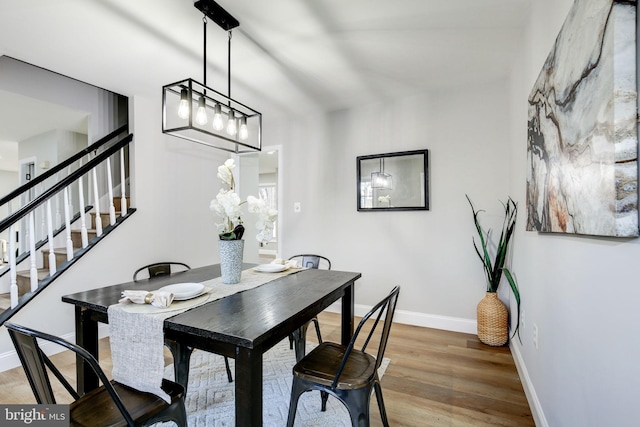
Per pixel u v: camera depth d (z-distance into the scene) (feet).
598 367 3.15
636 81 2.50
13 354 7.63
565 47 3.82
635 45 2.50
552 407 4.70
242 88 9.91
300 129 12.66
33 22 6.37
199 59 7.98
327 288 5.80
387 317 4.55
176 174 11.67
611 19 2.65
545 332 5.12
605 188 2.76
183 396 4.15
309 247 12.41
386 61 8.24
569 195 3.70
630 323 2.56
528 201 6.04
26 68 10.12
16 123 13.28
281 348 8.78
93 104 11.84
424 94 10.44
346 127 11.79
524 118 6.91
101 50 7.54
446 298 10.15
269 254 28.22
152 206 10.82
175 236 11.59
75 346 3.10
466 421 5.62
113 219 9.78
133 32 6.77
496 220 9.46
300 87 9.87
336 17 6.33
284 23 6.52
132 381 4.15
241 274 6.81
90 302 4.69
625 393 2.63
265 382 7.00
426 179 10.32
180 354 5.94
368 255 11.34
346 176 11.77
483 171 9.63
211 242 13.00
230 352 3.78
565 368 4.13
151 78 9.09
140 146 10.50
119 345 4.29
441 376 7.18
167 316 4.17
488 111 9.58
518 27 6.75
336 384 4.22
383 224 11.09
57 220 11.65
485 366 7.62
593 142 3.01
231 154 13.99
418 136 10.54
